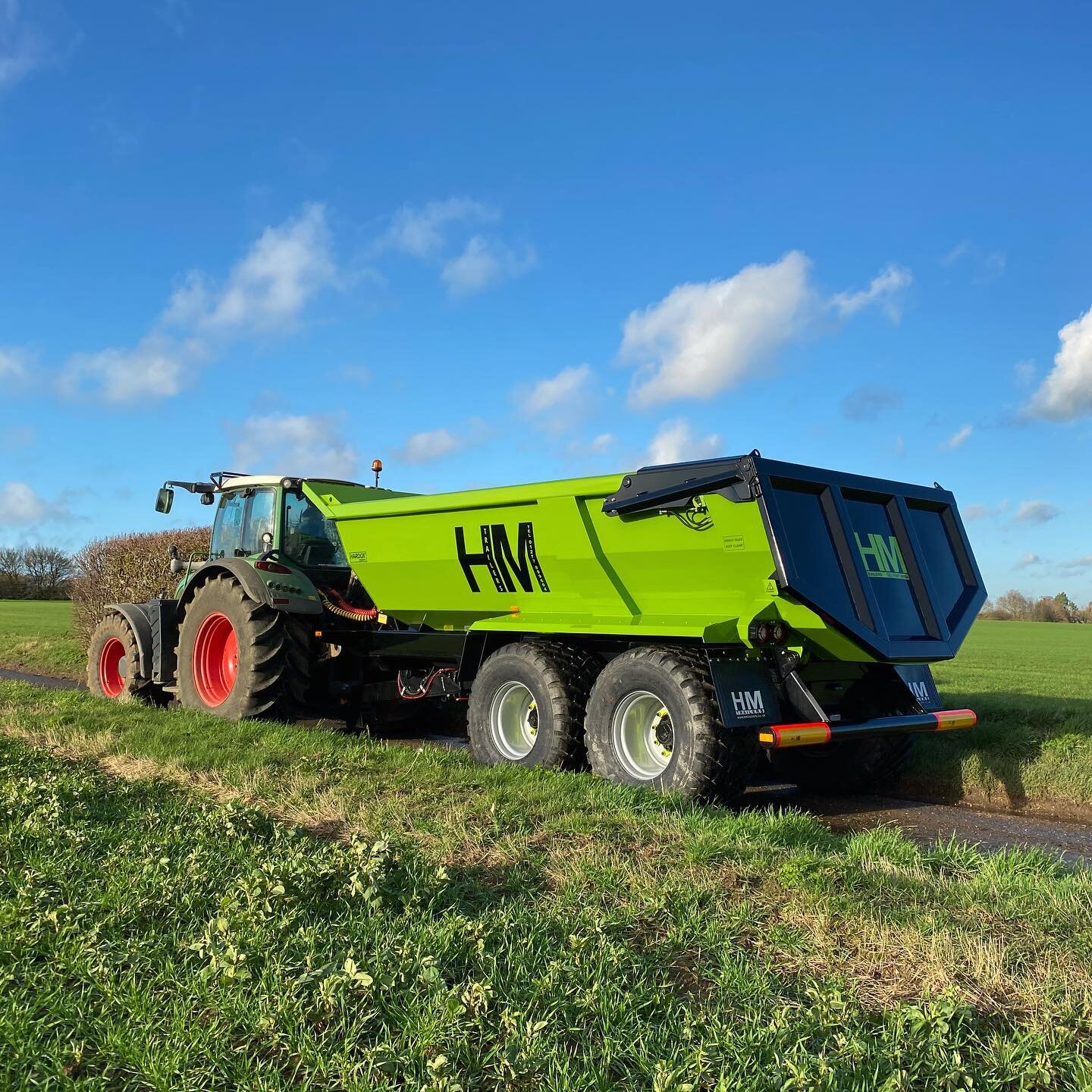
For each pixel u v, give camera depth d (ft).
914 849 14.97
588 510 21.56
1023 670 64.80
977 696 34.47
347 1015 8.54
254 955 9.55
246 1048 8.01
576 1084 7.61
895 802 22.76
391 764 20.24
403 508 25.72
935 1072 7.95
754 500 18.51
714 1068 7.91
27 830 13.70
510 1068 7.84
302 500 31.22
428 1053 7.97
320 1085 7.64
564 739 21.66
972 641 132.98
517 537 23.25
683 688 19.11
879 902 12.04
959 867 14.61
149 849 13.15
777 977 9.82
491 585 24.64
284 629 28.40
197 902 11.23
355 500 30.45
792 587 18.25
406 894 11.73
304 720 34.55
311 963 9.39
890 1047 8.18
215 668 30.12
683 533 19.90
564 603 23.15
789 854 14.07
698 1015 8.84
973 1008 9.18
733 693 18.89
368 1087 7.43
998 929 11.31
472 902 12.02
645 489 20.27
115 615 35.70
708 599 20.35
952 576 23.24
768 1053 8.10
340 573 31.48
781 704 19.97
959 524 23.61
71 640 61.62
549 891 12.51
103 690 35.96
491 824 15.48
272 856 12.80
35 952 9.89
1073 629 189.98
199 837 13.82
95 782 17.62
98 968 9.35
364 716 31.04
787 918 11.54
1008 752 24.09
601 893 12.15
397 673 29.53
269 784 18.21
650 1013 8.93
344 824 15.89
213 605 29.27
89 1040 8.27
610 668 20.71
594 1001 8.92
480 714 23.54
